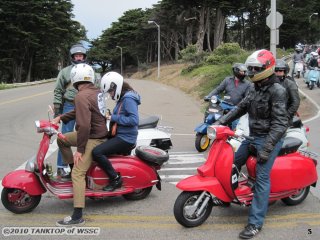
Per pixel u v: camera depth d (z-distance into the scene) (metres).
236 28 76.50
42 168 5.79
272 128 5.18
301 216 5.86
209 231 5.35
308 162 6.09
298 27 82.75
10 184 5.74
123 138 6.06
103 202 6.50
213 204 5.62
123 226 5.53
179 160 9.32
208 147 10.41
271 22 17.36
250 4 69.69
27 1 58.16
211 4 50.31
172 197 6.73
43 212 6.03
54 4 61.56
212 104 9.97
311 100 19.11
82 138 5.63
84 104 5.66
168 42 73.69
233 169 5.38
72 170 5.71
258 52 5.29
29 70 65.12
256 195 5.29
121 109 6.12
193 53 44.28
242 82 9.69
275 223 5.60
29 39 58.59
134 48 91.06
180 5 54.91
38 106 20.47
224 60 35.91
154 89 33.34
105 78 6.12
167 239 5.11
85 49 7.50
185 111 19.44
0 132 13.18
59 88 7.51
